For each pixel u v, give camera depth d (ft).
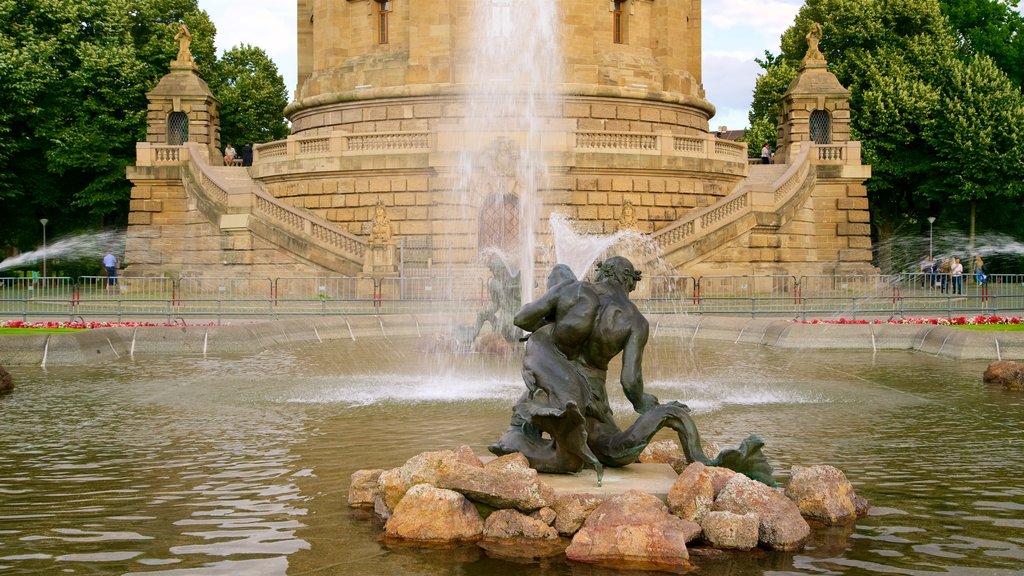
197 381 69.72
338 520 33.09
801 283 125.70
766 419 53.42
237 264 156.97
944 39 220.43
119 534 31.68
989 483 38.37
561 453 33.73
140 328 91.66
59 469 40.96
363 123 178.50
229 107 248.32
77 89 195.21
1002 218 221.46
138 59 209.36
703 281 132.05
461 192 156.15
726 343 102.12
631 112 177.58
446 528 30.63
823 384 68.08
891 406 58.03
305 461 42.34
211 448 45.27
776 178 180.24
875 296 120.78
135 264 176.86
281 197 171.53
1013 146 200.23
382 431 49.47
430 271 147.74
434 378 71.87
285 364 81.25
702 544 30.37
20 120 189.98
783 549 29.99
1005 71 236.43
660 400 60.23
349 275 148.15
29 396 62.18
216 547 30.22
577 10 174.50
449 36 172.86
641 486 32.45
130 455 43.75
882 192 227.20
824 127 195.31
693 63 200.75
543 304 35.06
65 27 190.90
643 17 184.85
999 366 67.97
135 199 176.76
